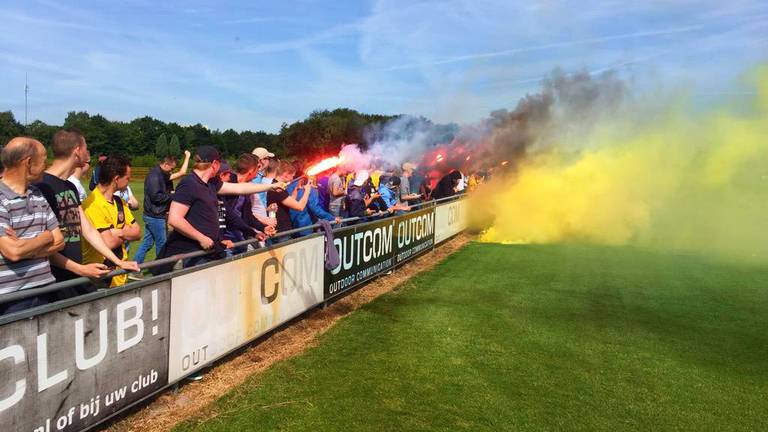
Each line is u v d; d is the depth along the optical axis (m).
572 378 4.58
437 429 3.60
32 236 2.97
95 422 3.17
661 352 5.27
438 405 3.97
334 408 3.84
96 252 4.32
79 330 3.01
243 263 4.65
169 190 8.00
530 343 5.46
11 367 2.60
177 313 3.86
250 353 4.91
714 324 6.21
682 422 3.85
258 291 4.92
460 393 4.20
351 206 8.61
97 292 3.12
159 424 3.52
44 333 2.78
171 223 4.29
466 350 5.19
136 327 3.46
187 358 4.00
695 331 5.95
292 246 5.51
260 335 5.00
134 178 45.09
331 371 4.54
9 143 2.92
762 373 4.79
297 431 3.48
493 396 4.16
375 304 6.84
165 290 3.72
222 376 4.37
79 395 3.04
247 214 6.03
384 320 6.12
